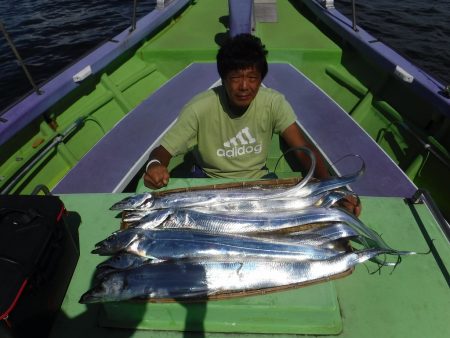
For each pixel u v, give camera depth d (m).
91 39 9.03
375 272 1.80
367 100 3.96
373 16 9.91
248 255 1.74
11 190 2.87
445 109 2.96
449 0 11.06
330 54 4.43
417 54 8.04
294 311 1.53
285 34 4.81
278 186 2.12
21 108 2.97
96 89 3.95
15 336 1.32
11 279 1.28
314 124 3.10
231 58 1.93
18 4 11.27
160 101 3.46
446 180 3.05
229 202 2.05
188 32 4.99
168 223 1.92
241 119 2.27
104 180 2.62
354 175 2.07
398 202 2.19
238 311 1.54
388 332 1.56
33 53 8.38
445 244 1.94
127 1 11.55
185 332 1.58
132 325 1.60
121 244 1.76
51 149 3.19
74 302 1.68
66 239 1.68
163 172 2.19
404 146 3.49
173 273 1.61
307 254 1.75
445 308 1.65
